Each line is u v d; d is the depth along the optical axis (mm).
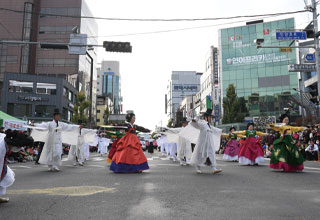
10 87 41438
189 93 132875
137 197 4301
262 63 48031
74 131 9547
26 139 4023
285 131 7996
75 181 6062
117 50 14836
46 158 8648
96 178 6520
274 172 7840
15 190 5000
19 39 58469
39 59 59219
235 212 3439
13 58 57438
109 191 4805
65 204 3883
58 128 8844
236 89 48875
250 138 10547
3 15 59125
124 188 5098
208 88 56656
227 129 40531
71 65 59000
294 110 43594
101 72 166375
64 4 60500
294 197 4301
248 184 5555
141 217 3234
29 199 4223
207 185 5422
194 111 70438
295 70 17344
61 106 44375
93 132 11586
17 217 3271
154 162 12328
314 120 27625
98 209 3596
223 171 8125
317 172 7836
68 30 59938
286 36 15797
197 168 7637
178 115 88438
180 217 3232
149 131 8844
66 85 46750
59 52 59281
